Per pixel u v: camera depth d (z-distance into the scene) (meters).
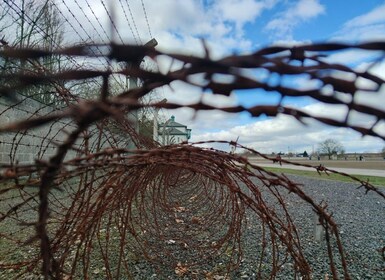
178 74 0.64
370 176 19.47
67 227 2.45
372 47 0.59
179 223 6.11
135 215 6.06
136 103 0.67
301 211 7.97
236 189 2.44
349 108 0.69
